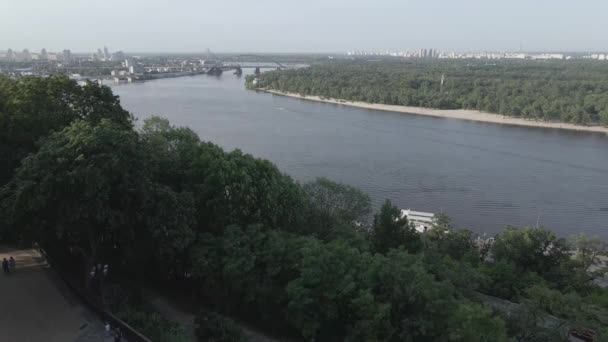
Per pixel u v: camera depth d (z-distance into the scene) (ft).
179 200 122.72
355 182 364.17
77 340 100.07
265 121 611.06
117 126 130.31
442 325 107.45
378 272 116.26
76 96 161.58
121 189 112.16
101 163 107.65
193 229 130.11
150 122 166.09
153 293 130.72
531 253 209.87
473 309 104.78
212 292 121.80
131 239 121.29
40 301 114.01
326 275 111.14
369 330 103.40
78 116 156.66
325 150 456.45
